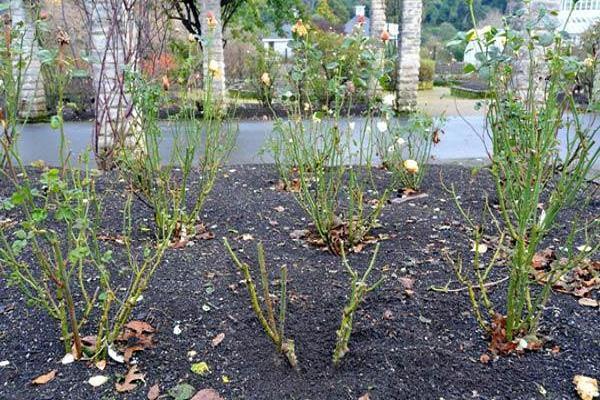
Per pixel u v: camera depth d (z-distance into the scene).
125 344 1.87
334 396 1.59
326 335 1.92
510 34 1.88
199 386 1.66
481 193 3.78
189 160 3.16
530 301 1.92
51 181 1.54
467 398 1.58
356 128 6.64
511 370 1.70
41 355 1.82
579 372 1.68
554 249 2.68
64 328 1.77
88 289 2.29
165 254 2.66
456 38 1.88
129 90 3.46
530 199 1.84
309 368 1.73
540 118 2.11
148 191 3.23
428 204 3.53
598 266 2.44
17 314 2.07
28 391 1.63
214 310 2.11
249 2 10.13
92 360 1.77
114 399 1.60
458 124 8.69
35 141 7.41
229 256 2.64
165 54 6.62
